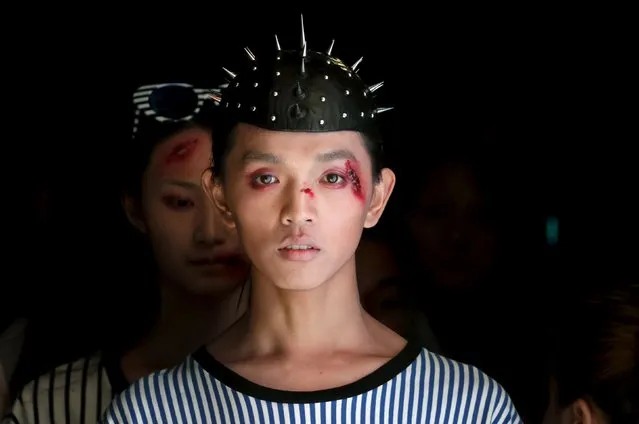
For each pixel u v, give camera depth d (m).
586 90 5.96
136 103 4.34
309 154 3.04
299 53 3.15
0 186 5.64
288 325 3.19
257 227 3.08
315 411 3.09
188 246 4.24
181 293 4.28
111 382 4.17
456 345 5.21
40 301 5.28
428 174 5.37
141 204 4.33
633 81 5.88
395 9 6.12
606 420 3.34
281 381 3.14
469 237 5.28
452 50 6.11
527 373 5.19
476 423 3.18
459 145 5.57
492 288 5.33
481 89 6.08
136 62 6.07
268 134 3.04
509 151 5.81
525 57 6.04
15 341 4.95
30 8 6.18
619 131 5.88
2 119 5.90
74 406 4.12
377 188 3.26
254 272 3.23
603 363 3.34
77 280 5.23
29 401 4.14
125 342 4.43
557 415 3.57
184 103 4.29
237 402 3.12
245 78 3.15
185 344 4.28
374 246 4.97
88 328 5.07
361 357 3.20
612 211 5.81
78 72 6.05
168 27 6.11
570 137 5.93
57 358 5.05
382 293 4.90
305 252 3.06
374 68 6.15
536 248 5.62
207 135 4.25
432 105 6.07
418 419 3.14
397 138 5.82
